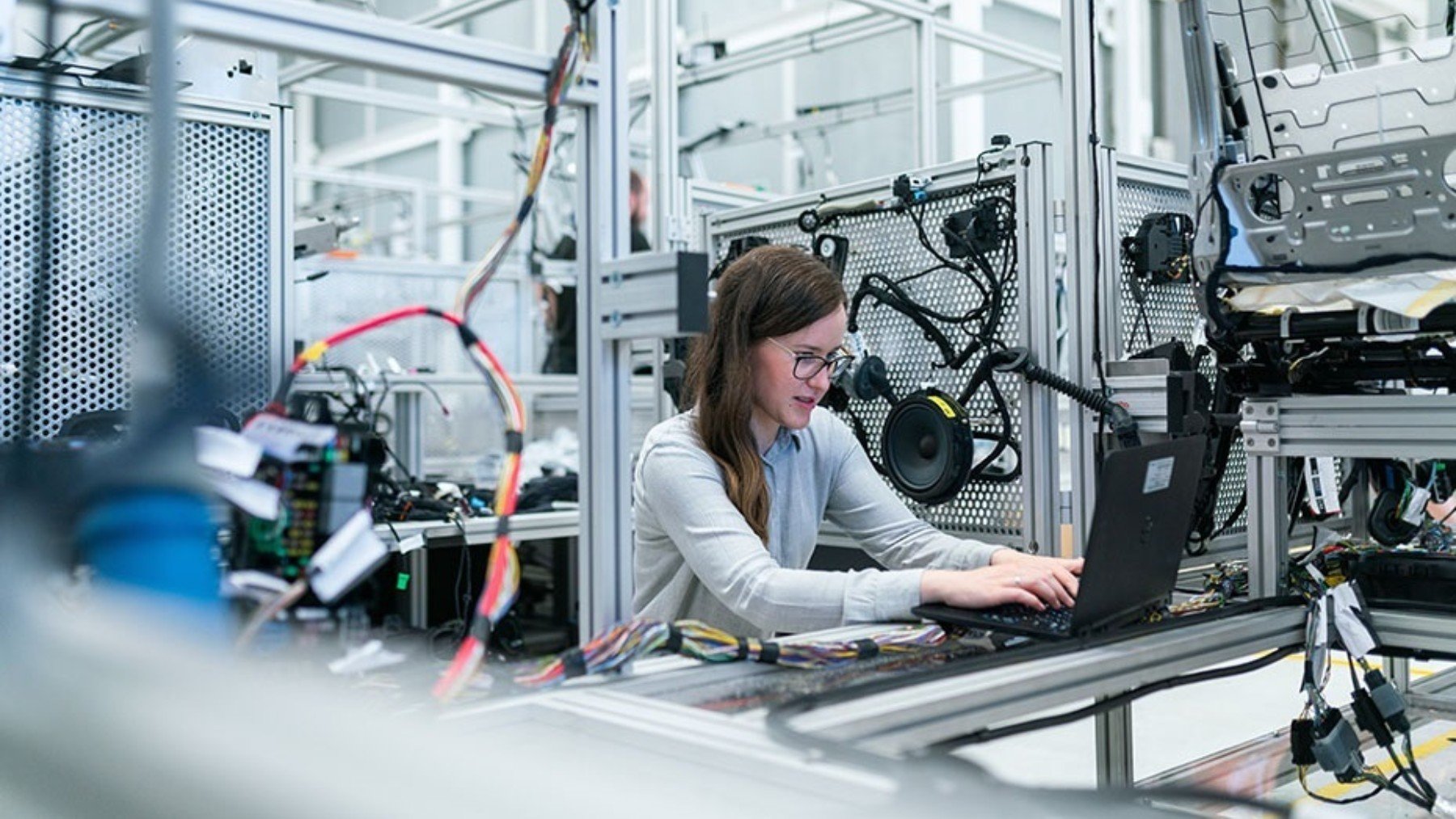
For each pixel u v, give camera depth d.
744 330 1.63
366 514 0.91
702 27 6.40
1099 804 0.69
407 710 0.90
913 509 2.23
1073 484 1.97
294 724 0.61
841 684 1.05
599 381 1.07
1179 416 1.81
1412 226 1.31
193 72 1.93
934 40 3.63
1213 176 1.46
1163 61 5.84
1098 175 1.95
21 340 1.66
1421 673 2.71
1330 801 1.92
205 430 0.83
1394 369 1.51
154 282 0.73
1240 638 1.30
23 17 0.92
